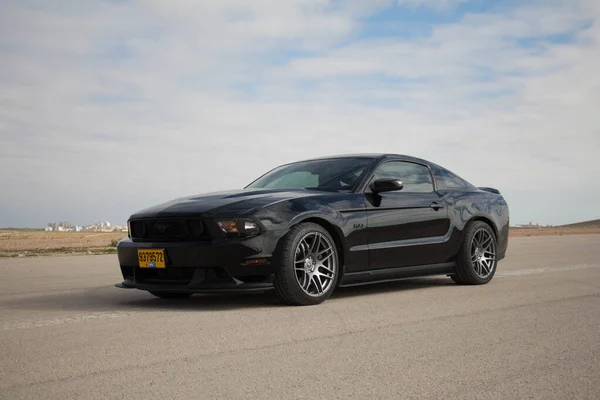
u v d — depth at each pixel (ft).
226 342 11.31
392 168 19.61
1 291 20.59
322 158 20.62
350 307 15.58
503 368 9.46
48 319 14.03
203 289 15.52
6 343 11.34
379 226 18.08
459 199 20.85
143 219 16.71
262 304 16.47
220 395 8.14
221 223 15.51
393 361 9.87
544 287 19.22
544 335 11.83
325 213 16.72
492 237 21.42
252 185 20.17
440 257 19.98
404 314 14.34
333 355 10.28
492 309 14.96
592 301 16.11
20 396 8.15
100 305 16.74
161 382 8.76
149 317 14.23
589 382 8.70
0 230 184.34
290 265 15.75
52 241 81.97
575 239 60.54
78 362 9.88
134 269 16.89
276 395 8.14
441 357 10.13
